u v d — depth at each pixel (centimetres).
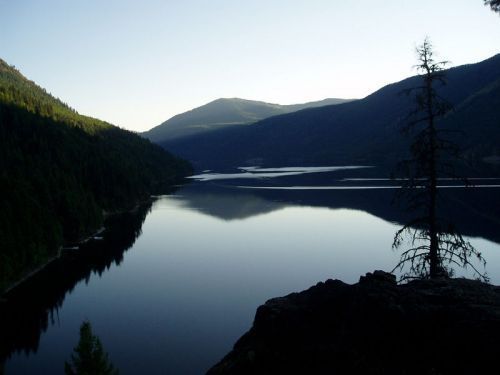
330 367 1573
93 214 9656
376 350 1591
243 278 5875
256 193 15512
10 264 6078
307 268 6203
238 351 1856
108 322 4650
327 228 8938
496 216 9094
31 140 13825
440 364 1462
